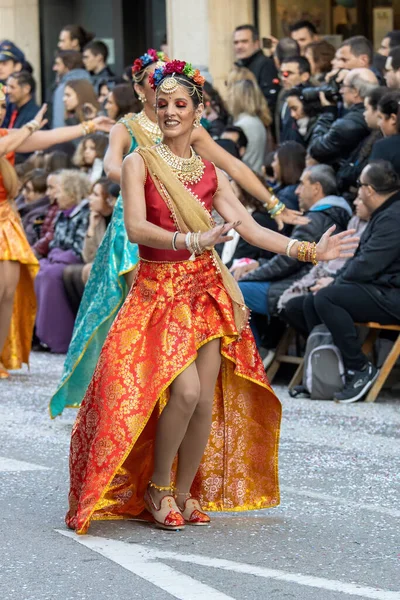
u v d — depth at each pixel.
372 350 13.13
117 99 14.50
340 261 12.98
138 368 7.11
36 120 12.12
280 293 13.15
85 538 7.11
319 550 6.84
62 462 9.27
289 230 13.97
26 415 11.45
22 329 14.12
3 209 13.09
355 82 13.78
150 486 7.41
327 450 9.78
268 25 19.70
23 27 24.64
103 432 7.05
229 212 7.49
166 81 7.23
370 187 12.22
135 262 9.91
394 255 12.08
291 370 14.48
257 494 7.66
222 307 7.27
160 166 7.25
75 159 17.30
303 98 14.80
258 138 15.91
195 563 6.57
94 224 16.03
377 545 6.95
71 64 19.91
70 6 24.56
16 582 6.26
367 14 18.89
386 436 10.42
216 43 19.92
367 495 8.23
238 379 7.56
